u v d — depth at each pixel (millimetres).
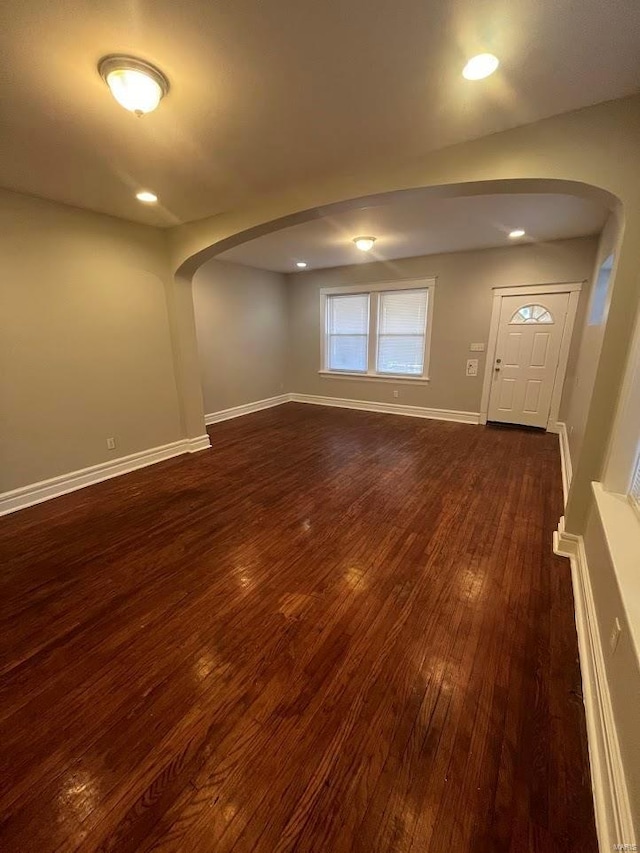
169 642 1654
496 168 1996
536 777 1140
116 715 1339
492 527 2586
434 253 5195
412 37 1337
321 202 2572
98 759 1197
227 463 3916
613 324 1899
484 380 5316
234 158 2230
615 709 1143
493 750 1213
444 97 1676
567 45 1363
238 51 1392
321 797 1095
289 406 6832
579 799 1086
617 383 1954
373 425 5418
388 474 3561
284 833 1016
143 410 3814
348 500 3025
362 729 1280
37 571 2154
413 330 5789
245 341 6082
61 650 1617
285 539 2467
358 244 4289
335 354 6660
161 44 1354
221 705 1370
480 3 1195
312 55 1419
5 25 1235
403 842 998
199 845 993
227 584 2031
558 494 3090
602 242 3705
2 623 1772
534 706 1357
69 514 2830
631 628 1105
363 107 1748
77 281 3141
